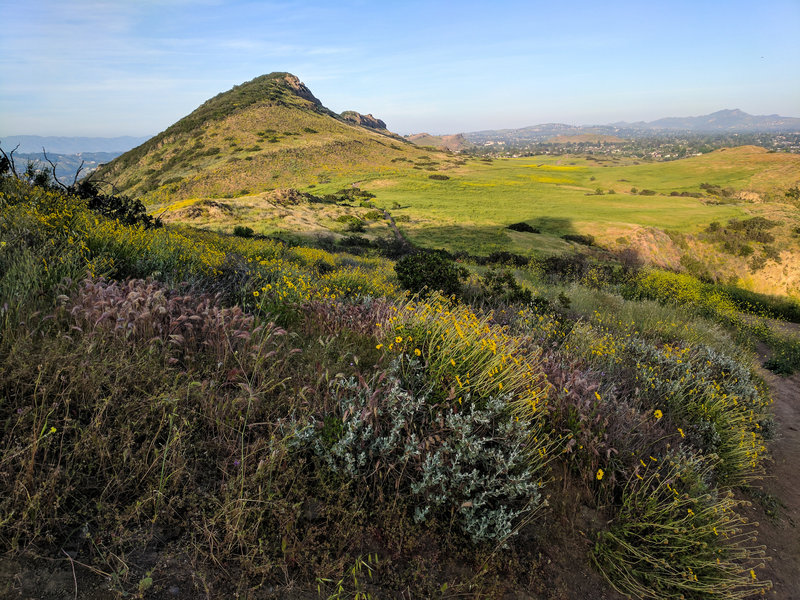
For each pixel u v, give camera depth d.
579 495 3.52
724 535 3.58
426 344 4.16
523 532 3.02
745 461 4.81
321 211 64.19
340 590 2.14
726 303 17.45
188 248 7.15
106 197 9.52
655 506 3.38
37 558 1.82
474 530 2.72
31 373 2.43
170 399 2.54
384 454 2.81
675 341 9.39
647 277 19.94
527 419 3.62
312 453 2.83
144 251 5.75
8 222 4.40
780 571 3.61
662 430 4.59
